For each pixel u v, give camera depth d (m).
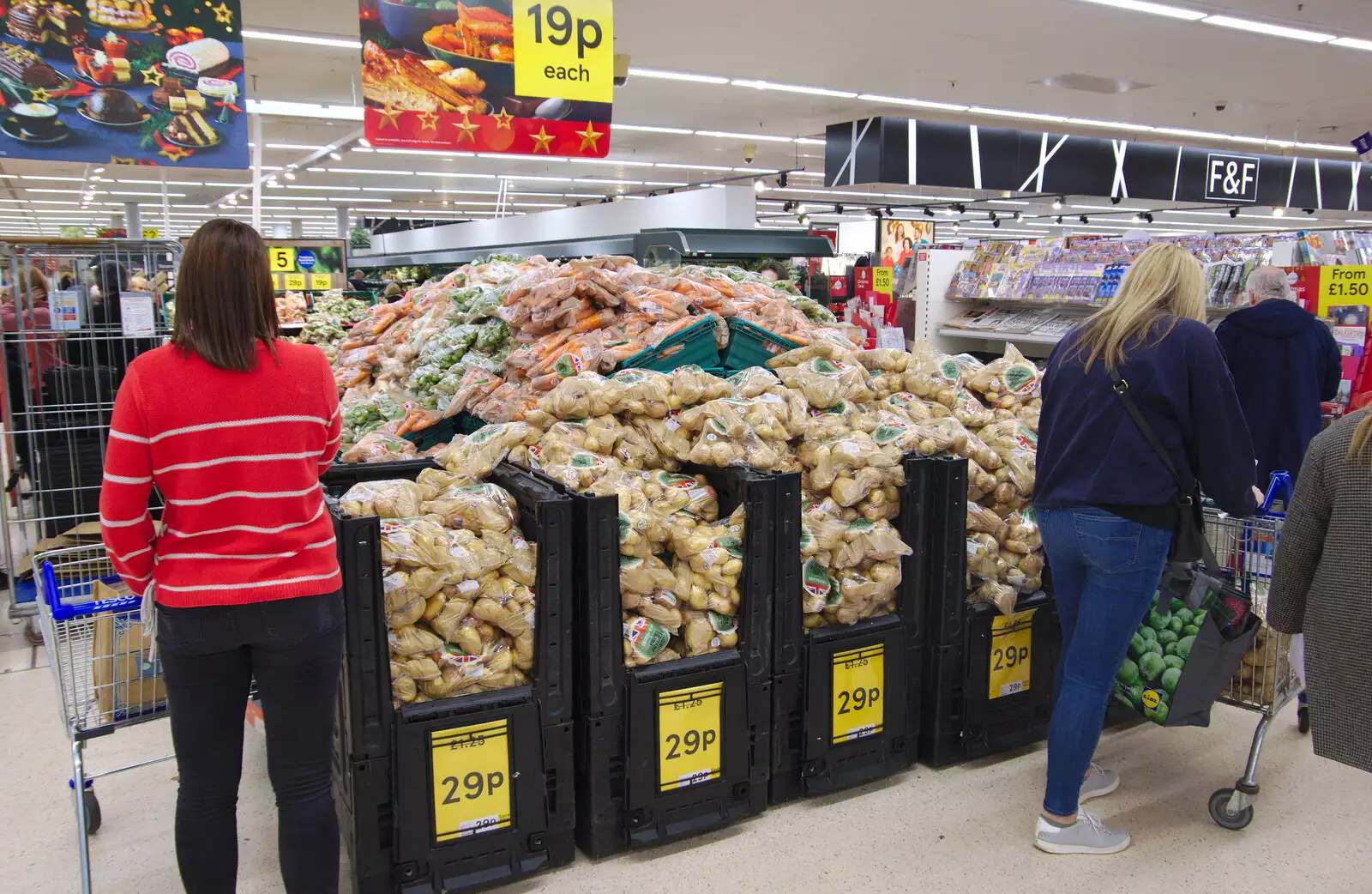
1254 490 2.38
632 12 9.15
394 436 3.01
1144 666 2.57
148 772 2.83
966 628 2.72
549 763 2.20
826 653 2.51
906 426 2.73
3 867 2.32
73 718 2.22
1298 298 5.04
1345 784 2.72
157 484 1.67
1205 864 2.32
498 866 2.16
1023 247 6.55
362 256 7.96
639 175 21.28
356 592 1.96
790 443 2.71
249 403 1.66
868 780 2.62
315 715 1.79
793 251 4.85
